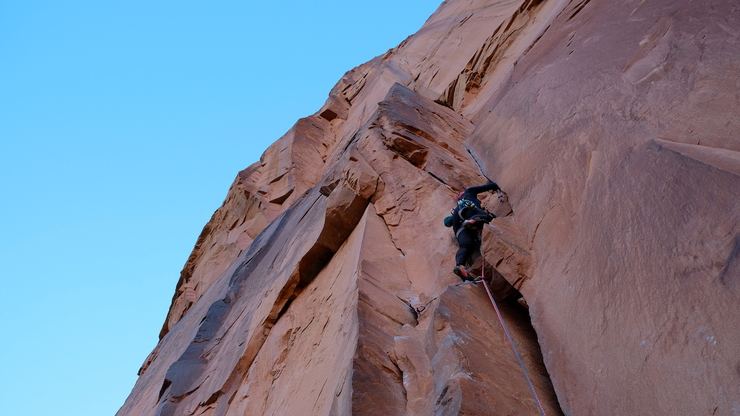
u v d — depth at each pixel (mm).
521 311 4965
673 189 3264
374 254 6871
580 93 5410
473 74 13016
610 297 3348
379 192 8227
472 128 10609
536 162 5363
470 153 8273
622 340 3098
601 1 7320
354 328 5312
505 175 6012
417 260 6840
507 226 4977
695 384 2529
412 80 18453
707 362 2521
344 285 6930
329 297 7422
